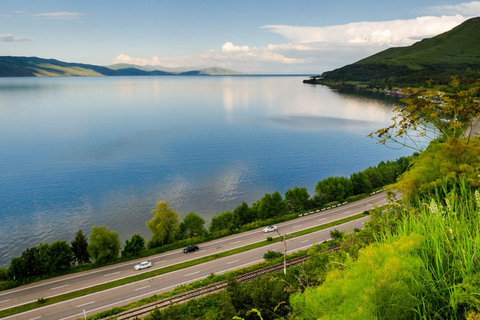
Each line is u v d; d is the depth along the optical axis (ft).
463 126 62.13
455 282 25.99
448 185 55.72
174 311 117.29
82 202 300.20
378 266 27.40
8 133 576.61
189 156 447.01
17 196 311.47
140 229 254.27
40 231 250.37
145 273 164.45
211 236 201.46
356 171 389.39
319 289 29.96
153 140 539.29
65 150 469.57
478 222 30.71
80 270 167.73
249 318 96.07
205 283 146.92
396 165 282.56
